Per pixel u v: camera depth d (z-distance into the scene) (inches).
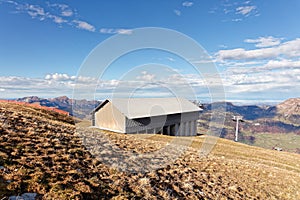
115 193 289.9
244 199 395.9
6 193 219.1
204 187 400.2
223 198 374.3
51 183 260.5
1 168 260.1
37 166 291.6
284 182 562.3
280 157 1194.0
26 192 232.2
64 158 349.4
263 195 437.4
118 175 350.0
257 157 1032.2
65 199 237.6
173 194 339.0
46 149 362.9
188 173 452.1
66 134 506.3
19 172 260.5
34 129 454.6
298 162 1117.1
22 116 566.3
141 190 320.2
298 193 491.2
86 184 285.4
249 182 496.4
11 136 371.9
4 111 571.5
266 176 581.9
